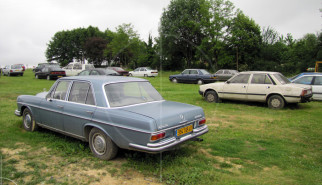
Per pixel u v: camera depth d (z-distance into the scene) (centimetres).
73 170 336
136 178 313
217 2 3044
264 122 627
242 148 429
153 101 416
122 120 333
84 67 2411
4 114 691
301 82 1015
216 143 451
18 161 366
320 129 556
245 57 3359
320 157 388
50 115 453
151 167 338
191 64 2936
